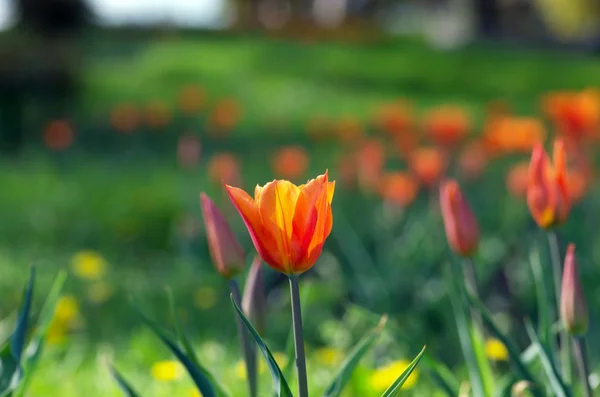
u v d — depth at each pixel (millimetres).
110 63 29156
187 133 16797
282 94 25297
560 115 6648
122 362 5242
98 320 6547
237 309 2068
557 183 2799
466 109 23312
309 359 5254
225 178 7922
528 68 31844
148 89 24938
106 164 14500
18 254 8891
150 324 2482
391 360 5121
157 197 11383
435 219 7344
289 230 2076
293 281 2127
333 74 29812
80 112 18750
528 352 2918
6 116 17141
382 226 7840
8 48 18547
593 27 45969
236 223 8383
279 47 35938
